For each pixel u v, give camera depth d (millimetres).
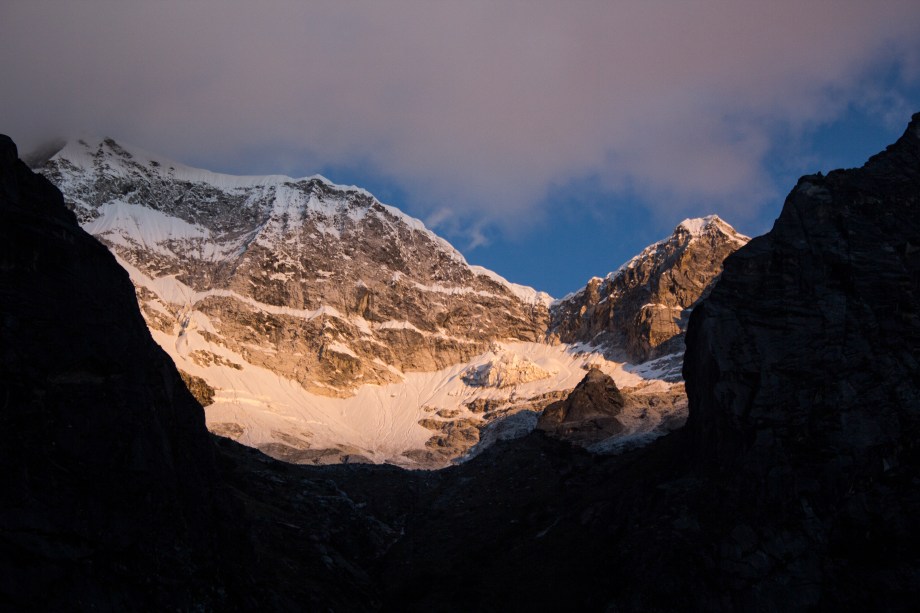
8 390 72500
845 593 92500
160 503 81188
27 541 69375
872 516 94875
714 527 101688
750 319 111938
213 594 83875
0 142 79688
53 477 73188
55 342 77188
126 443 79562
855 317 106688
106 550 74750
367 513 148000
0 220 76438
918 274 108438
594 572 110312
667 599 98312
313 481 153750
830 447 100312
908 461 97062
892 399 101062
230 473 137375
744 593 95125
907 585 89875
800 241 113625
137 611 74688
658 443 139875
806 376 105812
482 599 113562
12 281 76375
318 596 105812
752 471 102812
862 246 110438
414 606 115500
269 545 115438
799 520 97750
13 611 66750
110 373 81125
